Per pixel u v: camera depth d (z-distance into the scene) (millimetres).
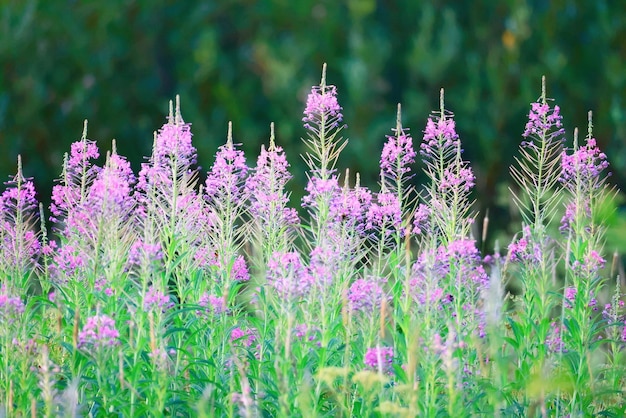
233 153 10039
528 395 9336
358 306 8969
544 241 10023
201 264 9961
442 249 9523
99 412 8680
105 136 21203
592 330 9734
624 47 20656
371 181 20156
